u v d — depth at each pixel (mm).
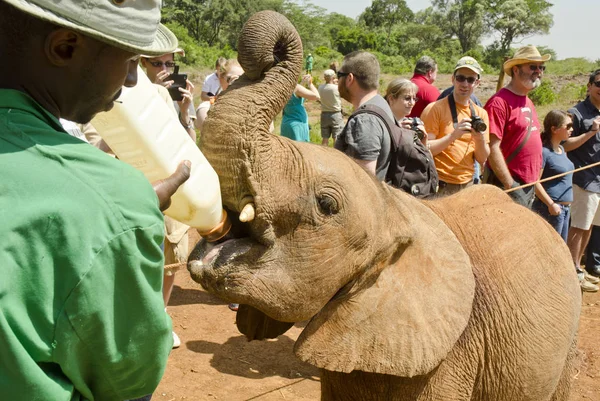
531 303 3641
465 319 3141
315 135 21375
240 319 3369
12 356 1415
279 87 2807
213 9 86375
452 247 3250
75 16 1487
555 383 3889
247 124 2709
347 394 3381
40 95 1599
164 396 5188
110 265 1502
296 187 2814
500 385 3568
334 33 111125
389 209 3117
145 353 1621
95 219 1483
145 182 1602
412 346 2998
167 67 6746
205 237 2590
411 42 109438
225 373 5684
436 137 6832
